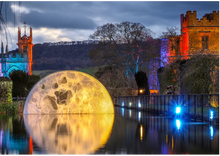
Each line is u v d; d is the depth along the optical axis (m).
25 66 77.88
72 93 33.25
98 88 31.47
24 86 44.97
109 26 69.38
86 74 28.94
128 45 68.19
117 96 56.75
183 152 9.18
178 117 23.44
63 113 30.67
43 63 154.00
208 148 9.80
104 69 68.62
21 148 10.12
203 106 20.94
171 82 42.91
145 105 33.66
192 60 30.55
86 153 9.20
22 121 20.53
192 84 29.72
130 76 70.25
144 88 50.16
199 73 29.33
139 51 67.62
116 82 64.75
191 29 60.25
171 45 58.81
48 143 11.12
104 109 31.05
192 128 15.66
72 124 18.31
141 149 9.73
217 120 17.88
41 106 30.66
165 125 17.41
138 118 23.02
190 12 60.47
